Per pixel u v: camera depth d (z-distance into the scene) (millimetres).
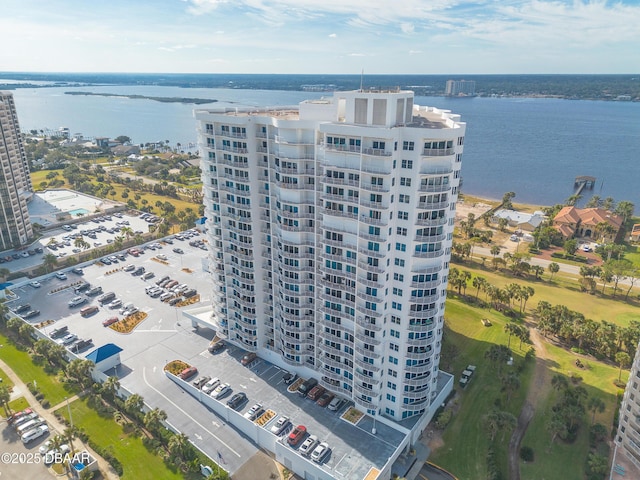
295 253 97750
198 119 103812
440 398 103438
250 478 85938
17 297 151750
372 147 78688
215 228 112125
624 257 196250
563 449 93312
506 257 186875
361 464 85312
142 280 165625
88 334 130000
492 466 87438
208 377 109750
